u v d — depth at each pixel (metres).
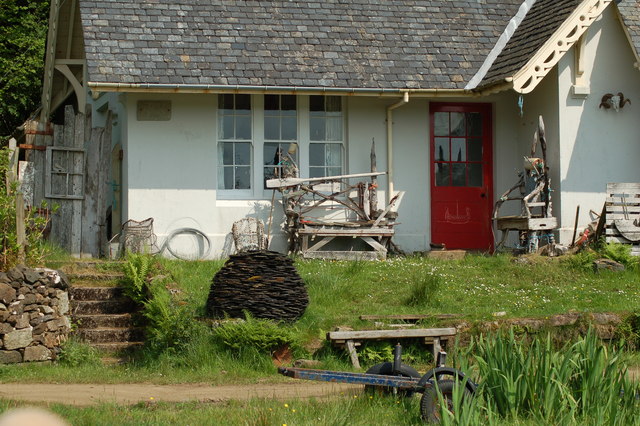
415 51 21.05
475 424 8.92
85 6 20.33
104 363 14.20
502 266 18.19
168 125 19.97
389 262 18.64
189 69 19.55
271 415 9.91
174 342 13.91
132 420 9.74
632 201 19.05
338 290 16.31
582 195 20.22
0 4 31.78
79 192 20.08
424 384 10.00
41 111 27.39
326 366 13.27
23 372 13.30
